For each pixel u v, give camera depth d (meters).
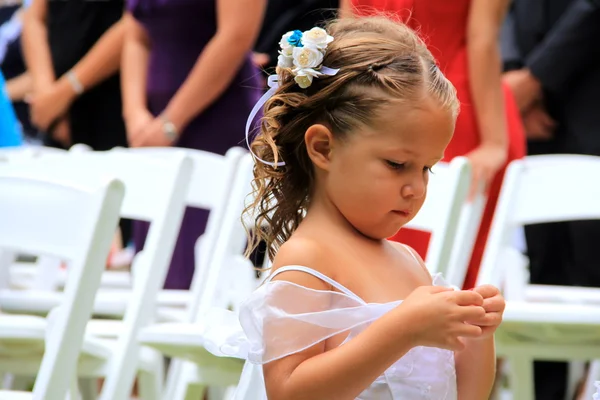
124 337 8.03
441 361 5.45
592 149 11.66
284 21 13.69
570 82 11.77
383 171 5.24
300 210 5.92
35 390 6.78
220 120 11.85
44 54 15.51
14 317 7.78
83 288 6.91
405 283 5.63
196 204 9.86
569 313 7.29
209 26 11.97
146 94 12.38
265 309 5.11
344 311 5.16
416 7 9.90
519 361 8.58
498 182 10.36
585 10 11.56
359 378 4.89
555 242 12.09
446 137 5.30
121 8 15.74
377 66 5.33
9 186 7.51
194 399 7.95
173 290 11.49
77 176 9.55
